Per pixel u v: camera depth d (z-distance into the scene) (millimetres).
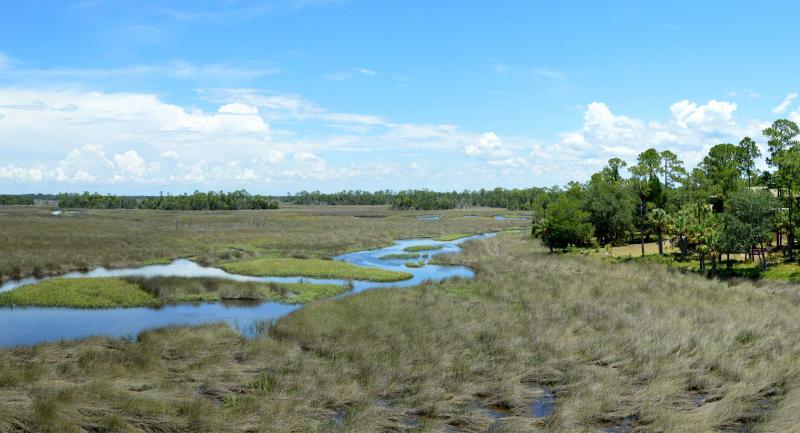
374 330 30500
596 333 30391
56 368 23516
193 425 18156
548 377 24453
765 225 56406
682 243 67812
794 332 31375
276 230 105375
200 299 42625
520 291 43625
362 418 19375
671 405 21094
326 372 23922
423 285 46969
